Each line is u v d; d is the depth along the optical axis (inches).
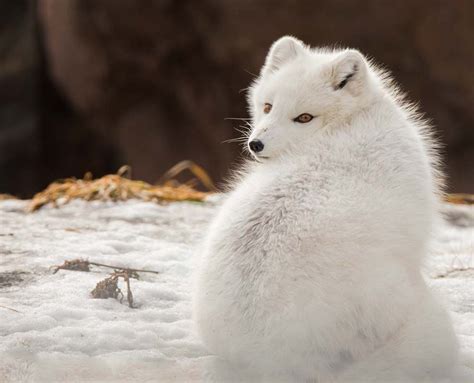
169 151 1494.8
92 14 1389.0
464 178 1349.7
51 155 1659.7
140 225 564.1
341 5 1282.0
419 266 329.1
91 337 334.3
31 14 1657.2
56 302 376.5
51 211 613.6
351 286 285.6
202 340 317.1
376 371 291.7
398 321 294.0
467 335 361.7
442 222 376.2
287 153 344.2
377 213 302.7
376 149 329.7
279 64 409.4
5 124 1642.5
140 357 318.0
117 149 1619.1
